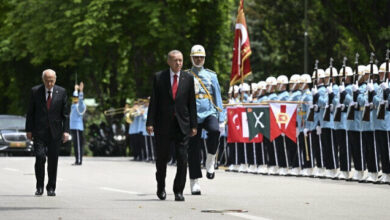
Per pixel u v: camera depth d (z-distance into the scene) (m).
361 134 54.91
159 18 119.31
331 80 58.44
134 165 80.75
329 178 58.34
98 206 36.03
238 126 65.44
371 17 98.94
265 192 44.28
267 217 31.47
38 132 43.06
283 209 34.66
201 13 125.19
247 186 49.06
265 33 151.00
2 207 35.84
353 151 55.25
